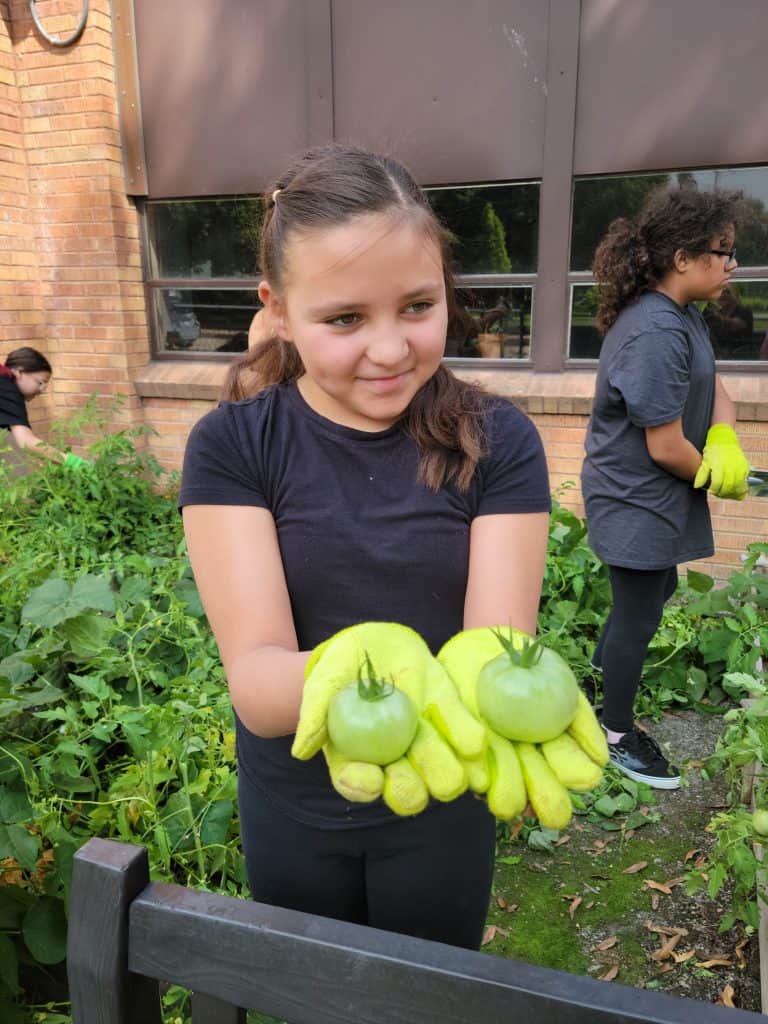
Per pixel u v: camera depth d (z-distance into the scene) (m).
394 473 1.13
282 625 1.07
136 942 0.92
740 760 2.14
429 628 1.15
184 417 5.70
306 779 1.22
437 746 0.72
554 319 4.79
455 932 1.34
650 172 4.43
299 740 0.75
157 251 5.67
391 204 0.94
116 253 5.45
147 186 5.46
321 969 0.84
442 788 0.70
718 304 4.48
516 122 4.57
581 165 4.50
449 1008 0.80
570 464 4.85
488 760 0.73
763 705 2.04
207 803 2.16
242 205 5.38
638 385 2.34
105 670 2.45
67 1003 1.92
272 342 1.25
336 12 4.75
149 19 5.15
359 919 1.35
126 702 2.64
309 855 1.25
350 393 1.01
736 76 4.14
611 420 2.54
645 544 2.49
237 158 5.21
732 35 4.09
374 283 0.93
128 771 2.20
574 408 4.72
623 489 2.50
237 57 5.04
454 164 4.73
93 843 0.95
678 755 3.11
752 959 2.18
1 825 1.75
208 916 0.89
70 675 2.27
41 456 4.92
